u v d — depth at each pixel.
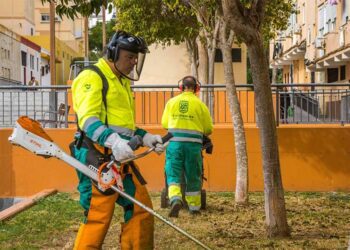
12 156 11.40
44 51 52.28
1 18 56.72
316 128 11.22
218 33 12.89
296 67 39.44
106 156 4.59
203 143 8.84
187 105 8.62
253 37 6.81
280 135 11.23
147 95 12.88
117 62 4.69
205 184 11.30
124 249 4.74
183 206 9.16
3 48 38.25
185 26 20.44
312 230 7.71
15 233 7.74
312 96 11.55
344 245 6.79
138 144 4.45
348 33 23.34
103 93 4.61
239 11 6.70
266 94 7.04
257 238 7.19
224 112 12.70
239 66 27.16
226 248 6.70
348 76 26.00
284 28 18.72
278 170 7.20
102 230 4.61
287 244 6.84
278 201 7.17
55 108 11.71
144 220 4.75
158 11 20.33
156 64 27.72
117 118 4.65
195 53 23.00
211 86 11.51
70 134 11.23
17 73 42.28
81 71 4.71
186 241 7.07
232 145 11.28
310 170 11.23
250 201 10.05
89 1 7.78
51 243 7.23
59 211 9.36
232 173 11.28
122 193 4.50
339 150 11.20
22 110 11.81
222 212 9.07
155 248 6.73
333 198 10.43
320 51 28.62
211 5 10.36
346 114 11.46
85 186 4.64
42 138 4.57
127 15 20.55
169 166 8.62
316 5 30.69
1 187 11.41
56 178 11.42
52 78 28.17
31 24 60.94
